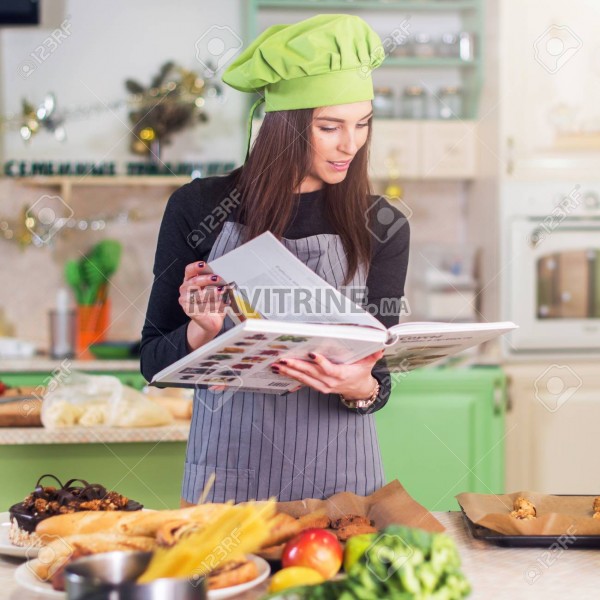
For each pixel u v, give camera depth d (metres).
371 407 1.52
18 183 3.80
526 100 3.50
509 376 3.44
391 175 3.65
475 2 3.68
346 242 1.58
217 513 1.12
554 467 3.46
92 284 3.74
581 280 3.50
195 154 3.91
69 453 2.31
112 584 0.91
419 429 3.37
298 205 1.59
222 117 3.90
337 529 1.23
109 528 1.11
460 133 3.69
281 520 1.20
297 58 1.51
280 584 1.03
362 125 1.56
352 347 1.27
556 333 3.49
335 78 1.51
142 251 3.90
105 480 2.32
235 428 1.52
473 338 1.40
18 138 3.83
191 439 1.58
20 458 2.29
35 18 3.63
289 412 1.51
